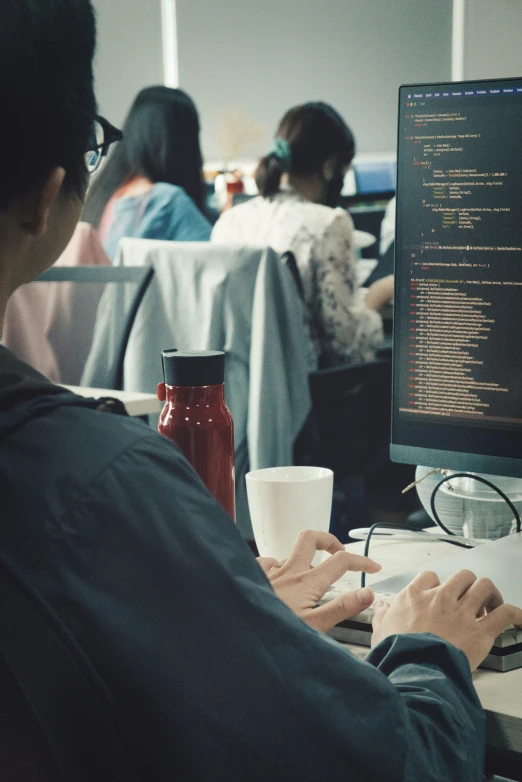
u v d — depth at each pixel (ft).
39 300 7.91
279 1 17.54
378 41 17.01
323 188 10.93
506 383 3.24
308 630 1.77
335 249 10.21
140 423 1.79
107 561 1.60
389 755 1.77
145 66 18.26
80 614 1.58
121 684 1.60
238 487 8.32
